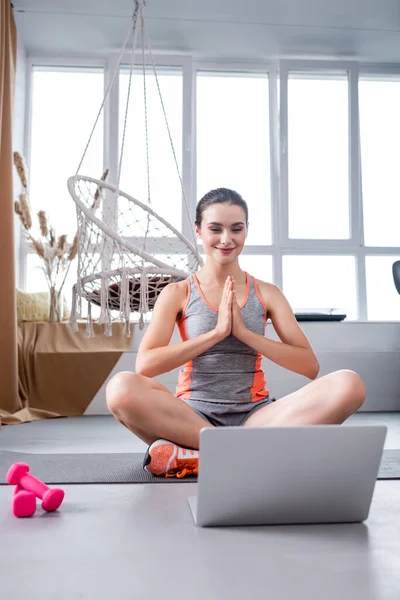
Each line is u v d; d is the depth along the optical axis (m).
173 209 4.21
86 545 1.01
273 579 0.85
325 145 4.36
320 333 3.67
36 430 2.79
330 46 4.20
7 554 0.97
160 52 4.23
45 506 1.23
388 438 2.53
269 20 3.89
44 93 4.27
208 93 4.37
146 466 1.59
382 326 3.70
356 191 4.29
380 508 1.27
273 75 4.38
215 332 1.55
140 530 1.10
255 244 4.29
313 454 1.09
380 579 0.85
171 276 2.62
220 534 1.08
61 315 3.71
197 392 1.63
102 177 3.53
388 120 4.46
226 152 4.34
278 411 1.53
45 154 4.22
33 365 3.42
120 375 1.59
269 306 1.72
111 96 4.19
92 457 1.95
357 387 1.49
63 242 3.64
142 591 0.81
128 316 2.49
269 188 4.34
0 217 3.16
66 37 4.04
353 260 4.34
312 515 1.14
